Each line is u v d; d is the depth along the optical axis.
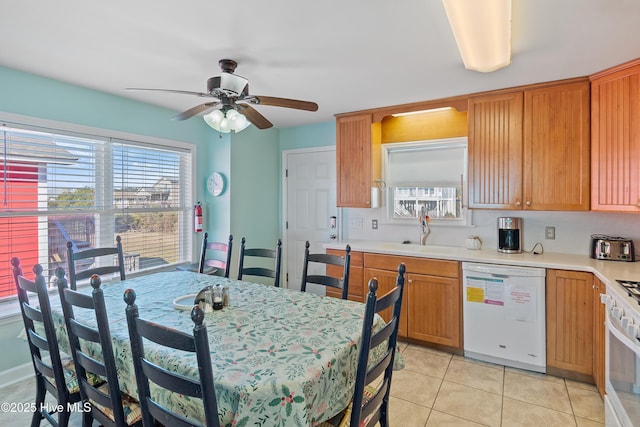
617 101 2.40
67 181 2.88
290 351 1.37
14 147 2.57
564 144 2.69
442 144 3.51
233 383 1.14
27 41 2.06
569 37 1.98
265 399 1.11
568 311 2.49
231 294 2.18
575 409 2.17
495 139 2.96
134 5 1.68
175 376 1.06
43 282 1.62
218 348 1.40
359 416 1.26
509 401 2.27
